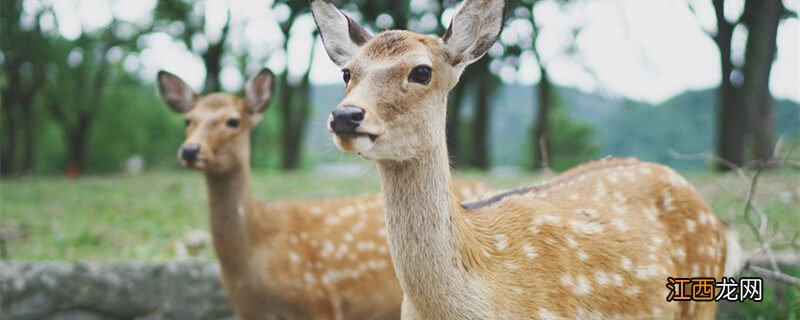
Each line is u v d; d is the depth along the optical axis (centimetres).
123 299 586
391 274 502
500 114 5931
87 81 2617
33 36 2156
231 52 2638
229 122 486
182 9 2316
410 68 266
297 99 2505
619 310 318
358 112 247
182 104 537
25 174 2270
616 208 344
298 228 489
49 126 3428
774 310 500
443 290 275
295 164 2366
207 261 594
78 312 585
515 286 291
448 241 276
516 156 5288
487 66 2198
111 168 3497
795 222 729
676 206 356
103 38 2472
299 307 477
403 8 2014
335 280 489
